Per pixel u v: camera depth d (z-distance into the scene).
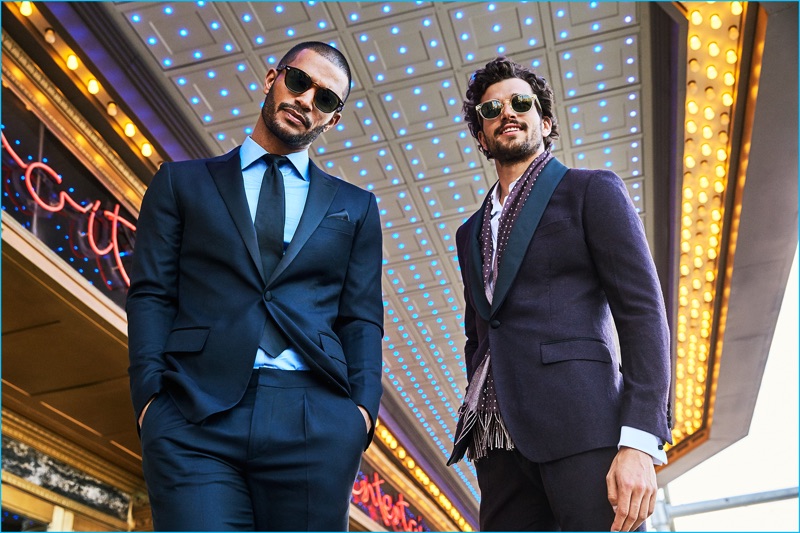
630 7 6.51
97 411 7.42
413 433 12.26
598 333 2.04
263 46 6.62
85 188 5.99
